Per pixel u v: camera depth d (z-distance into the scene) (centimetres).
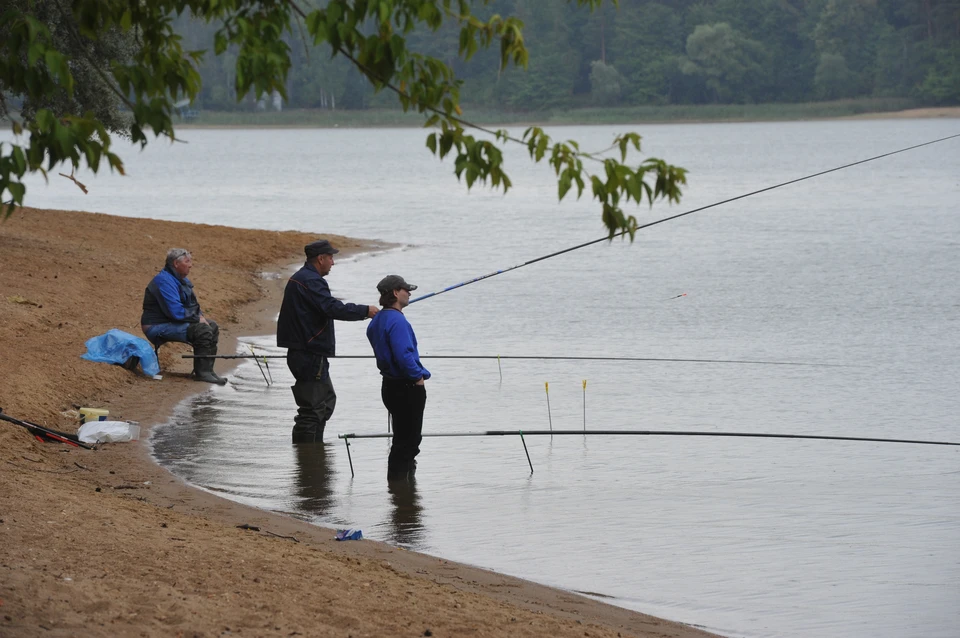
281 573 1770
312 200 13950
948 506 2533
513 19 1321
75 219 7312
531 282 6850
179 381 3612
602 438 3170
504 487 2656
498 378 4062
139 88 1259
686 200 13800
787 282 6819
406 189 16212
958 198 13675
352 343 4759
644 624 1822
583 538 2281
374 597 1712
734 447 3086
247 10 1398
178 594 1570
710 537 2303
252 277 6456
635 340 4916
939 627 1847
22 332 3703
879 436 3238
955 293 6334
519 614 1744
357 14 1287
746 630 1830
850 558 2167
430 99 1320
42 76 1260
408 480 2672
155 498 2377
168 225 7762
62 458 2616
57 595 1480
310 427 2945
